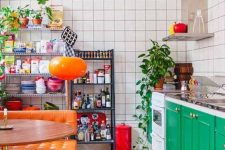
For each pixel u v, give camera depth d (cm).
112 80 504
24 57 523
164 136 422
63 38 484
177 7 541
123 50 538
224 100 340
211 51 442
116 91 537
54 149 345
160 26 541
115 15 538
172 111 393
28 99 529
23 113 392
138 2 539
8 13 479
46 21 524
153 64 497
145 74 523
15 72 491
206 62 459
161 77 502
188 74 509
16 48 491
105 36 537
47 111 397
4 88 496
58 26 510
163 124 422
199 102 314
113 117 503
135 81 538
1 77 477
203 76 449
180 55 541
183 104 355
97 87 530
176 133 378
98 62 531
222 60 406
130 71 538
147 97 509
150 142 501
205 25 456
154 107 455
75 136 493
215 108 270
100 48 537
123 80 538
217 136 264
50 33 533
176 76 511
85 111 504
